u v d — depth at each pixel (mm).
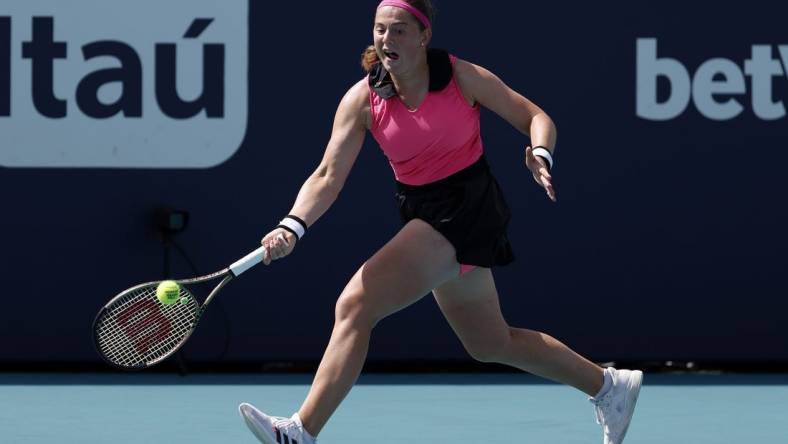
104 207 26031
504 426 20531
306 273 26422
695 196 26641
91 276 26125
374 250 26406
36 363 26828
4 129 25828
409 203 15719
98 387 24781
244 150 26172
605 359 26750
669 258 26672
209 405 22688
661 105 26500
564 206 26547
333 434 19734
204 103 26078
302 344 26516
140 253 26141
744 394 24297
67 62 25828
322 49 26219
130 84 25938
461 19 26266
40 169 25938
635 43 26422
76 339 26203
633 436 19688
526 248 26531
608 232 26594
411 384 25469
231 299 26391
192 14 25969
